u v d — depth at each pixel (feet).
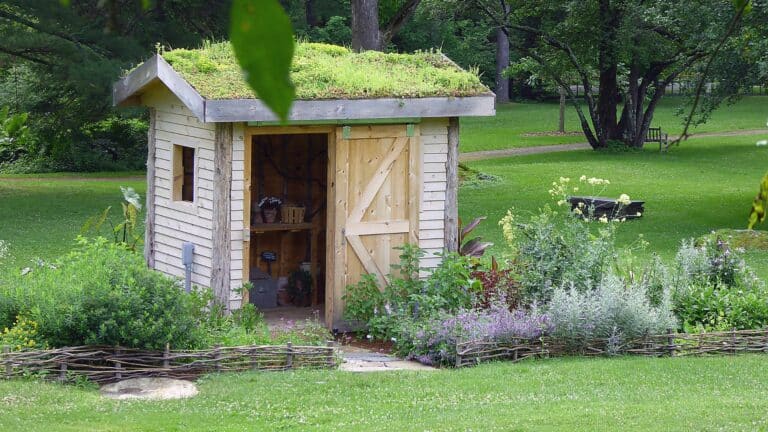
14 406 27.96
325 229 48.14
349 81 41.81
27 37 77.97
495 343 37.04
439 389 32.07
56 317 32.14
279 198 47.96
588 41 143.84
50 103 87.81
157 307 33.37
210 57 43.27
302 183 48.19
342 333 42.88
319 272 48.57
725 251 46.80
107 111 90.12
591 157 140.15
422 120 43.65
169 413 28.43
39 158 124.26
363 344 41.19
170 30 87.04
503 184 109.60
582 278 41.86
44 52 81.41
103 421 27.20
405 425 27.22
